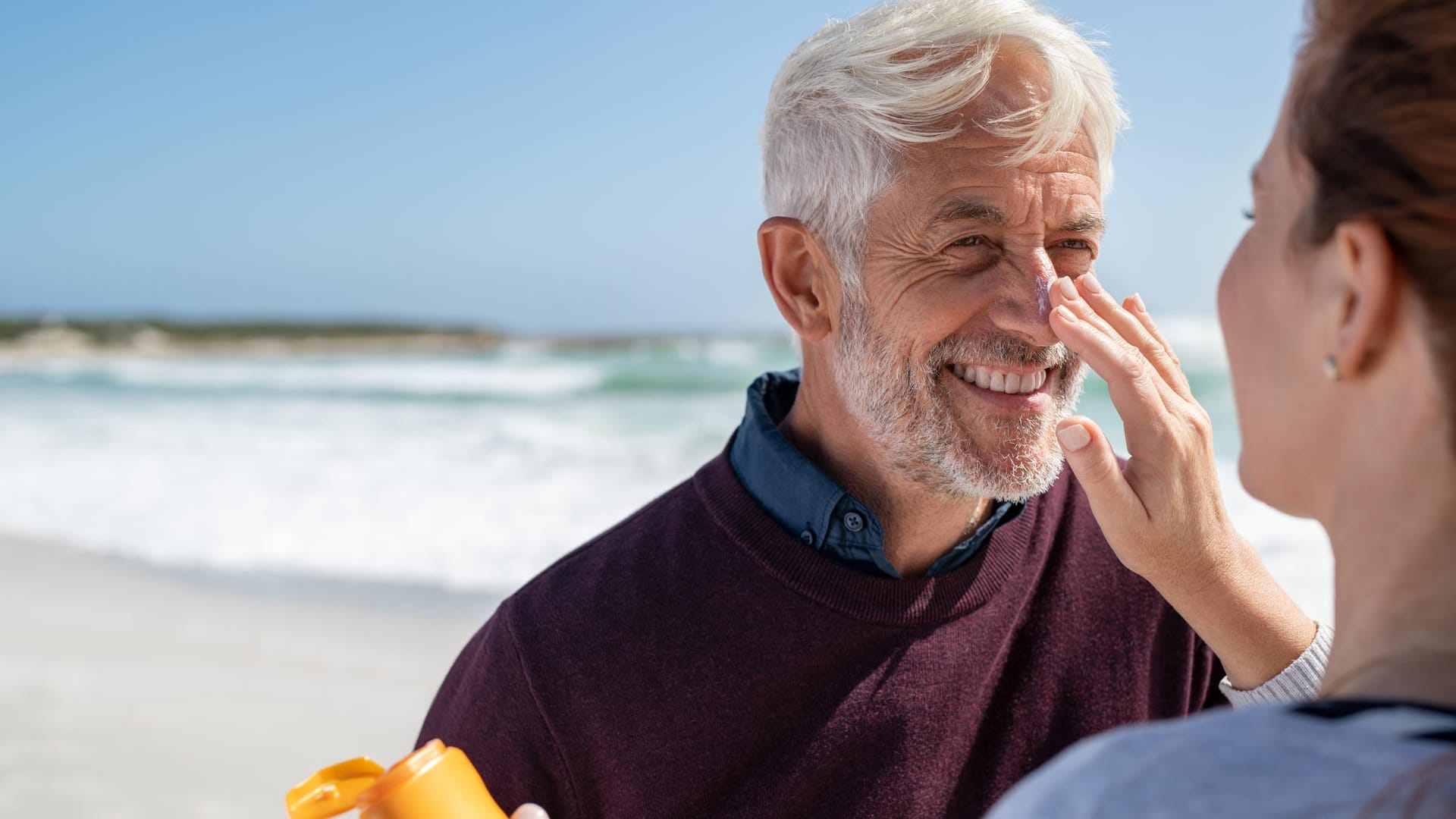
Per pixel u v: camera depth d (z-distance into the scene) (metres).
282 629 6.14
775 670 1.55
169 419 18.03
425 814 1.05
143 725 4.83
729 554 1.58
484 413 18.53
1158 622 1.78
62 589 7.09
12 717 4.93
